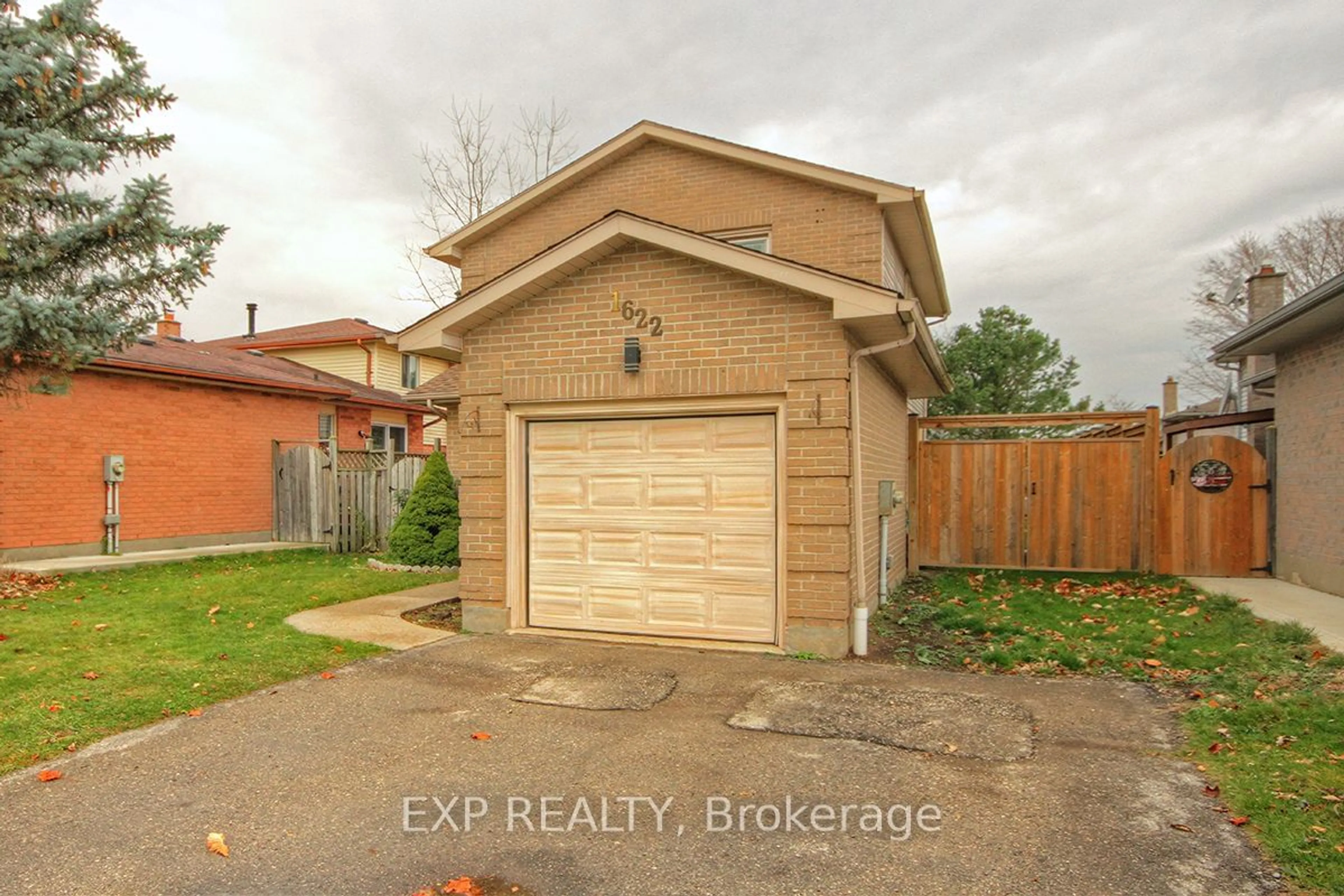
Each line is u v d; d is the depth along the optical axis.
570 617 7.20
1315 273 29.42
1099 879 2.92
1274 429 10.43
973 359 25.06
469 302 7.07
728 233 11.33
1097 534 11.19
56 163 8.46
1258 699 4.96
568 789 3.75
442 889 2.86
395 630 7.26
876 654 6.47
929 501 11.81
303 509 14.75
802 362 6.32
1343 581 8.67
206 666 5.82
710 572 6.75
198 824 3.38
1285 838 3.14
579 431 7.19
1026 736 4.49
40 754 4.11
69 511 11.78
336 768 4.01
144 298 9.16
